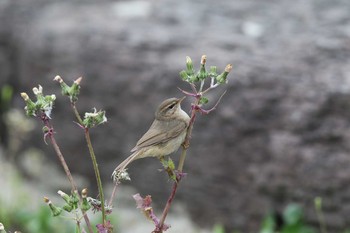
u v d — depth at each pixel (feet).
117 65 45.32
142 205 22.97
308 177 39.63
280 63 41.91
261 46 43.96
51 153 49.01
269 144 40.68
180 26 47.32
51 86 47.73
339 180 39.09
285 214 40.14
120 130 45.50
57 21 49.24
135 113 44.80
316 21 46.73
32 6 52.37
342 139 39.09
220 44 44.42
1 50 51.85
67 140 47.55
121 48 45.55
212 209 43.04
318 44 43.04
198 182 42.98
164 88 43.68
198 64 42.96
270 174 40.73
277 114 40.65
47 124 21.98
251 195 41.60
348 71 40.83
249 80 41.37
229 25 47.47
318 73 40.96
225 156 41.88
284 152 40.16
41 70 48.32
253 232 42.04
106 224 22.34
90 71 46.11
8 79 51.55
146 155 27.32
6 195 47.50
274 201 41.11
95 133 46.34
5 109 51.85
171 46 44.93
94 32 46.73
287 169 40.16
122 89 45.11
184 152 22.59
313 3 50.06
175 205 44.34
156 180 44.57
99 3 52.29
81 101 46.55
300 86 40.52
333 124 39.32
